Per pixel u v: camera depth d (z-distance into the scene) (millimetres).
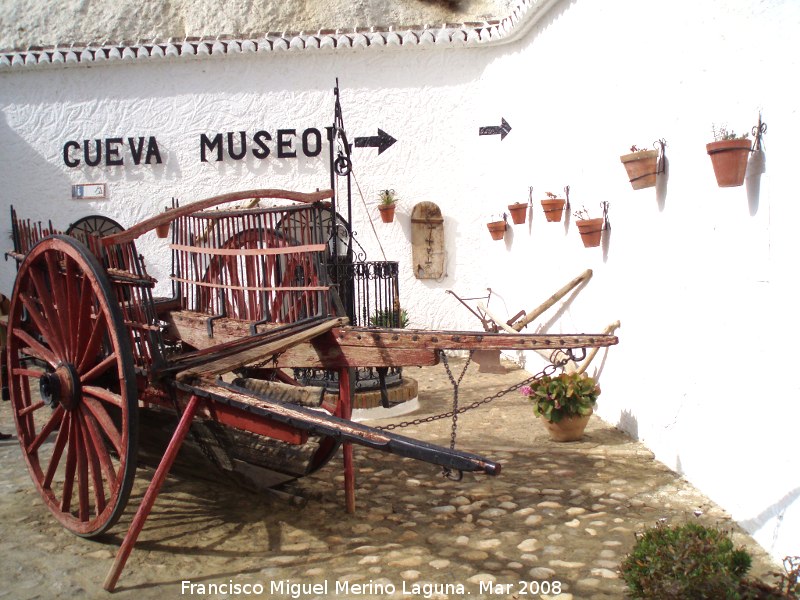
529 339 4141
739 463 4547
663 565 3475
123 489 4121
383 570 4059
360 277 7906
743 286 4484
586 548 4289
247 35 10625
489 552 4285
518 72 9875
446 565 4113
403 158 10773
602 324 7082
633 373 6398
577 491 5246
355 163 10781
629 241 6402
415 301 10883
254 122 10773
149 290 4367
